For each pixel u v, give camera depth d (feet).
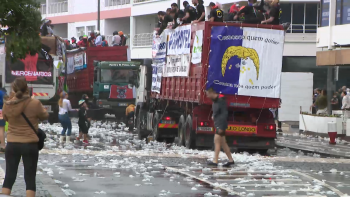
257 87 64.69
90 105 119.75
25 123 29.19
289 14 148.77
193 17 71.26
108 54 128.06
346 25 106.22
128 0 191.93
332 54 103.55
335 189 39.19
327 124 85.56
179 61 70.28
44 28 100.73
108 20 201.26
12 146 29.09
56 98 109.19
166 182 40.73
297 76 117.08
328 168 51.19
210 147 69.00
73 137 81.56
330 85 113.80
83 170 46.44
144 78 85.92
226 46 63.72
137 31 190.49
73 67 140.15
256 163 52.34
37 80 107.34
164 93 76.43
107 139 79.10
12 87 29.32
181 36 69.92
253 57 64.49
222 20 64.34
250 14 65.87
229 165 50.72
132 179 42.01
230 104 64.39
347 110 96.53
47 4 229.86
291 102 117.29
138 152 60.85
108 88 122.83
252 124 65.72
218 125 50.24
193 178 42.98
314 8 148.15
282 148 75.77
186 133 68.03
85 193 35.70
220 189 38.01
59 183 39.17
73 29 215.10
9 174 29.35
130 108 101.81
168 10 78.48
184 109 70.44
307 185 40.65
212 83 63.52
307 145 77.15
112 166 48.08
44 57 107.24
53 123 112.06
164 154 59.36
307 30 148.36
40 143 29.94
